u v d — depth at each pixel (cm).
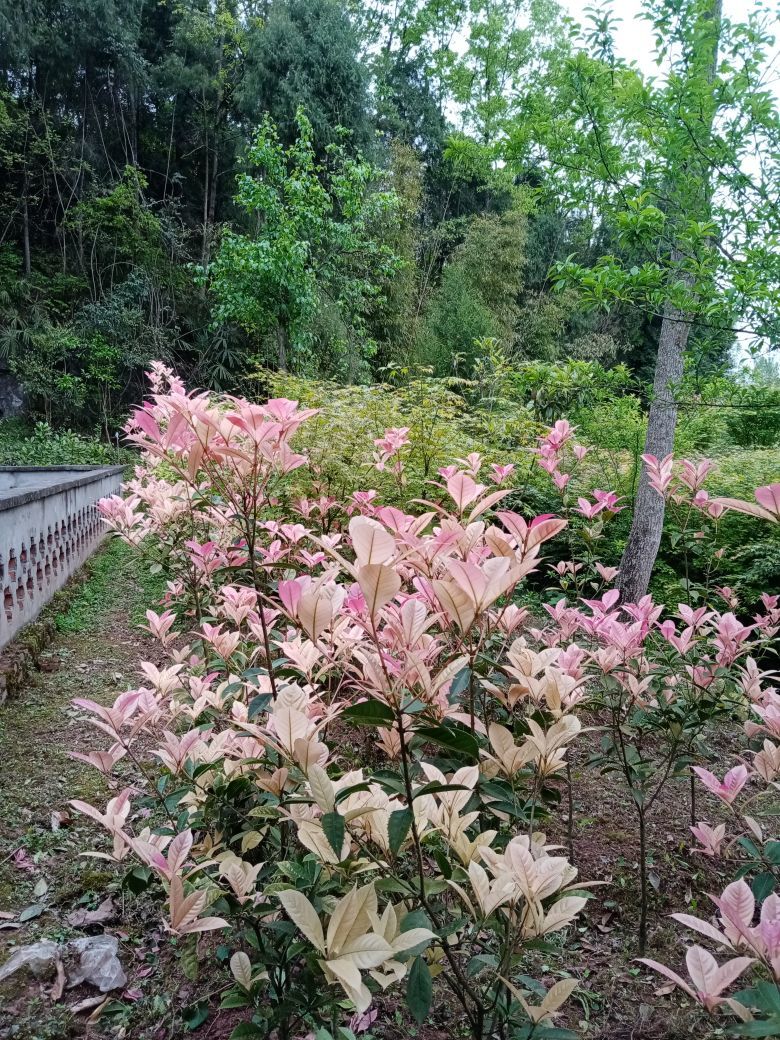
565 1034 88
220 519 220
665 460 242
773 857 116
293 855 134
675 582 473
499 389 631
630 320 2027
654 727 196
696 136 293
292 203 1389
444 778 106
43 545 427
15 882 190
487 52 1791
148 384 1773
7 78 1733
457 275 1867
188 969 113
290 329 1394
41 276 1712
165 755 133
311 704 128
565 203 351
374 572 83
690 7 287
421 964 87
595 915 188
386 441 261
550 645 204
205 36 1878
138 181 1781
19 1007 146
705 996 71
